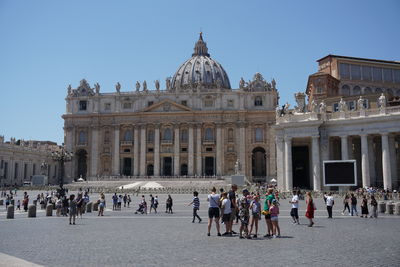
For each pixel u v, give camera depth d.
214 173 110.00
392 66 86.00
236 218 24.14
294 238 17.92
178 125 111.06
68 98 117.62
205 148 110.81
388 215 29.09
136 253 14.54
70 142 115.62
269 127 108.88
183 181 93.38
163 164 112.19
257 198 18.53
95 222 25.83
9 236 19.11
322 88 77.12
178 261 13.12
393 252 14.50
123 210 37.53
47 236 19.06
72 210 24.61
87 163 114.62
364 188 45.47
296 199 23.84
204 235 19.23
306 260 13.18
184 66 157.50
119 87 115.94
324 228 21.39
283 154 53.19
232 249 15.25
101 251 14.96
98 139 114.19
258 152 122.06
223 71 158.88
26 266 12.48
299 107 55.50
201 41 165.75
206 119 110.69
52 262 13.06
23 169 107.06
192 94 112.44
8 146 99.19
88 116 115.12
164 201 50.66
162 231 20.83
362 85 83.44
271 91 110.81
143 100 113.88
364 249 15.09
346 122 48.78
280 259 13.36
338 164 42.56
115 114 113.31
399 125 45.28
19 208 37.34
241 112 109.25
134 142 112.44
